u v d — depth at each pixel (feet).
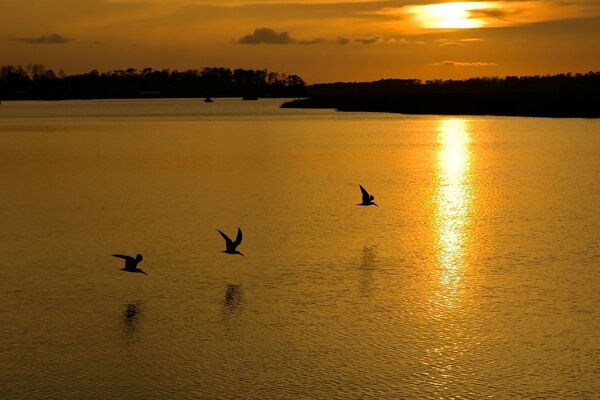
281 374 78.23
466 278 110.01
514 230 143.02
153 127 482.28
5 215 161.79
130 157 284.82
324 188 200.54
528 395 73.36
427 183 209.87
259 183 210.79
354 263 118.32
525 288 104.99
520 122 495.82
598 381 75.97
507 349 83.56
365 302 99.25
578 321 91.91
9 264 118.83
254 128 464.65
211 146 333.62
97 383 76.54
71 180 218.59
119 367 80.02
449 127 458.91
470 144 336.08
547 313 94.84
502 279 109.40
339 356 82.38
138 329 90.33
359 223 150.30
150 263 118.83
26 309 97.45
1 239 137.28
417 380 76.69
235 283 107.86
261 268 115.44
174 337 87.97
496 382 75.97
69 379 77.46
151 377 77.82
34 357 82.69
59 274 113.09
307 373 78.48
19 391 74.79
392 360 81.15
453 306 97.71
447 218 155.53
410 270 114.32
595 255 122.72
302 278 110.32
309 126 481.05
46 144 348.59
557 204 172.35
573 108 603.26
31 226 148.97
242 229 144.25
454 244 131.54
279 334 88.48
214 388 75.41
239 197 184.96
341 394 74.02
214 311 96.37
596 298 100.27
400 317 93.71
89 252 126.41
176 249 128.06
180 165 256.73
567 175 224.53
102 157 285.02
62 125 511.40
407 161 268.62
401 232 141.59
